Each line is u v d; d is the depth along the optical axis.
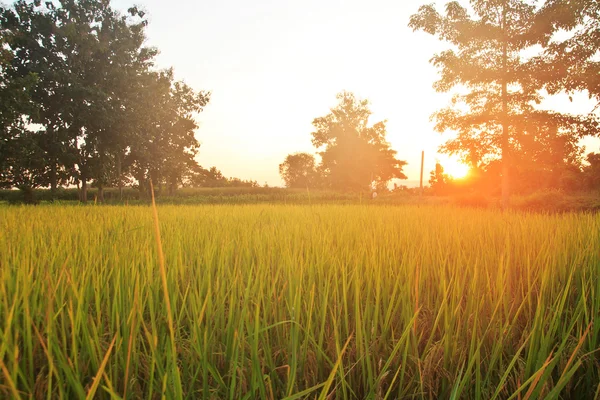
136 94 29.41
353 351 1.66
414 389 1.46
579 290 2.30
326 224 5.30
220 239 3.65
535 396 1.28
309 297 2.06
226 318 2.00
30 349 1.27
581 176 24.70
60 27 26.80
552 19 14.89
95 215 5.95
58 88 26.77
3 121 22.23
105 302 2.00
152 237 3.57
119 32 29.17
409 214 7.53
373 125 58.22
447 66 17.50
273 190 54.09
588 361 1.60
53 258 2.42
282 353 1.64
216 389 1.34
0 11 26.25
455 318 1.87
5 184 25.56
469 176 41.00
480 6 16.64
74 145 28.34
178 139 36.91
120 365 1.42
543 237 3.78
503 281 2.15
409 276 2.10
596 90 14.45
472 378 1.58
